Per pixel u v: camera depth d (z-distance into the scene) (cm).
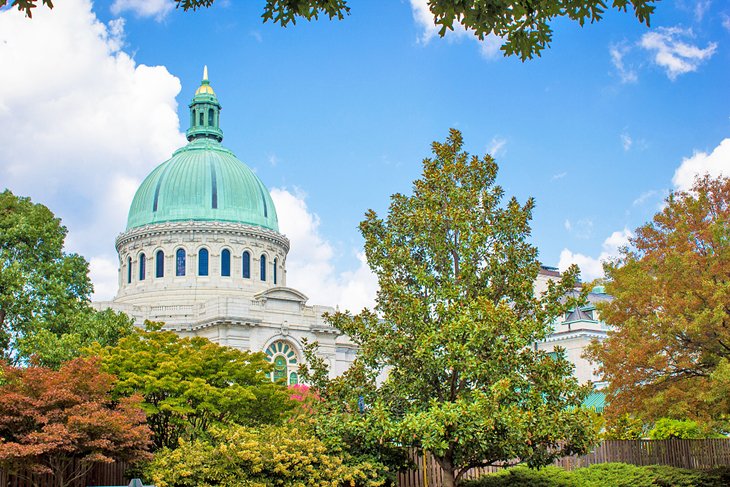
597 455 3931
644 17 1363
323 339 8712
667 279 3759
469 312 2809
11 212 5428
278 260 10469
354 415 2962
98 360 3181
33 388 2944
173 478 2825
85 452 3011
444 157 3177
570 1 1415
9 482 3039
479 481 3281
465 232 3003
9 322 5156
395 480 3105
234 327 8231
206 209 10238
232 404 3744
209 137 11475
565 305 2997
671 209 4100
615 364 3825
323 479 2883
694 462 4378
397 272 3122
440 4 1426
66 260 5469
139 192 10712
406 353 3019
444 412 2683
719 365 3388
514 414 2650
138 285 9888
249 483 2762
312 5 1447
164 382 3562
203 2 1541
